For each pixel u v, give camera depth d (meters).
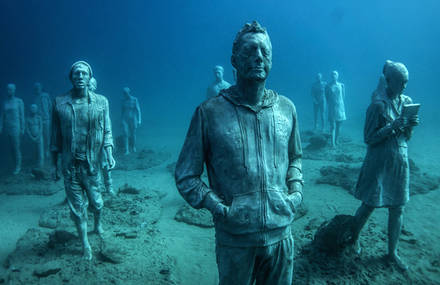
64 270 4.73
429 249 5.13
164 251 5.39
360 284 4.21
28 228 6.72
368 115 4.32
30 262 5.02
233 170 2.33
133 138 13.01
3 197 8.50
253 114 2.39
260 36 2.27
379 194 4.26
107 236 5.74
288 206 2.40
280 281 2.55
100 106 5.04
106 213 6.75
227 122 2.35
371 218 6.38
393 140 4.20
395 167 4.21
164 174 10.23
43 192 8.68
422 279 4.33
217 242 2.49
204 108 2.42
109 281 4.50
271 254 2.38
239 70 2.33
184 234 6.16
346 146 12.19
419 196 7.44
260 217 2.28
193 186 2.40
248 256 2.35
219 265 2.49
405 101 4.34
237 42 2.32
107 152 5.39
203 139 2.44
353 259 4.66
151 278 4.60
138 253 5.24
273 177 2.38
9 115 10.26
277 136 2.42
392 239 4.51
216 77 10.34
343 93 11.95
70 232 5.59
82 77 4.77
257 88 2.34
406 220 6.29
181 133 17.66
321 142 11.81
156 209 7.19
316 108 14.84
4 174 10.56
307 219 6.55
